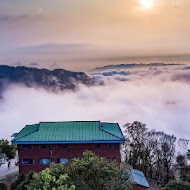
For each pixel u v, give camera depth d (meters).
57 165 23.73
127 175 23.45
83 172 21.72
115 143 43.84
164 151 47.59
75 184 21.16
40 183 18.33
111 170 22.30
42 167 44.25
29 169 44.28
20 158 44.28
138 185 37.56
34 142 43.38
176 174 46.41
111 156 43.88
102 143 43.75
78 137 43.94
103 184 21.67
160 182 46.03
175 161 48.97
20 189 29.45
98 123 47.03
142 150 49.78
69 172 21.91
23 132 47.06
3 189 35.34
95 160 22.56
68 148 44.06
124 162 50.78
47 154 44.12
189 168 43.31
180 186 31.27
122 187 22.50
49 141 43.34
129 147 51.62
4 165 54.56
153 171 49.06
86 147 44.03
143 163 49.31
